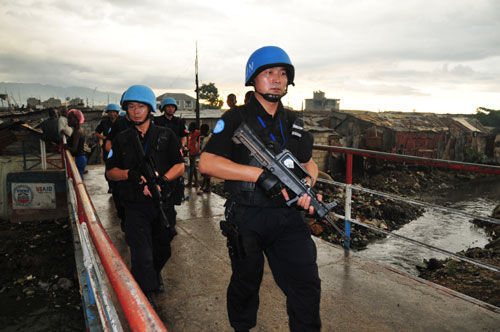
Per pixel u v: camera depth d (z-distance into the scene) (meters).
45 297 7.37
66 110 10.55
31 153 14.14
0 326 6.44
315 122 36.28
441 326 2.47
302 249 1.74
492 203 24.36
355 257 3.73
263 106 1.72
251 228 1.68
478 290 5.27
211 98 70.06
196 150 7.04
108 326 1.22
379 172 32.38
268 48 1.67
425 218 17.97
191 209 5.79
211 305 2.82
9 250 9.25
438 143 39.44
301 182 1.66
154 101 2.64
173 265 3.62
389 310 2.69
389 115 42.53
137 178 2.43
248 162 1.67
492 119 60.38
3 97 38.22
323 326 2.48
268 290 3.03
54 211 11.44
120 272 0.82
